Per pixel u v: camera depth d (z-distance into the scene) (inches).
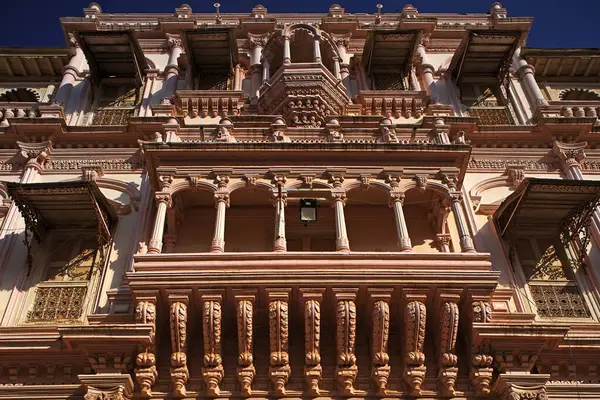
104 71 723.4
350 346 404.2
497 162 606.5
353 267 423.2
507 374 395.5
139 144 609.0
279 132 561.0
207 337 404.5
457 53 713.6
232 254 431.2
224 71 729.6
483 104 703.1
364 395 402.6
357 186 494.0
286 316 406.0
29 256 500.7
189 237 506.9
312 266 422.3
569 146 616.4
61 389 403.5
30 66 748.6
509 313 441.1
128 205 552.7
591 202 507.5
